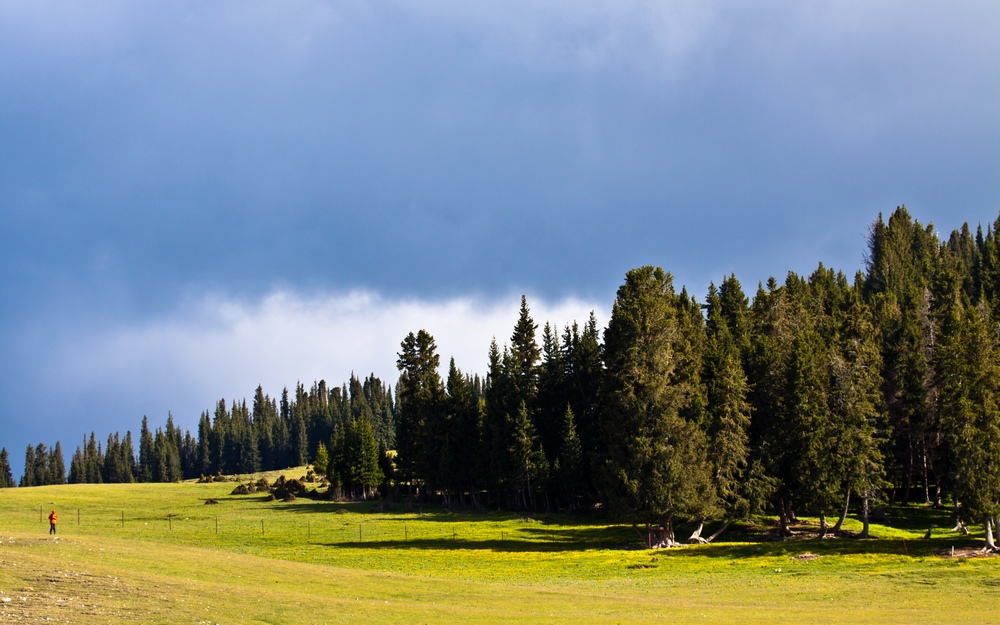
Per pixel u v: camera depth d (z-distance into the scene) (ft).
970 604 116.06
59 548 127.44
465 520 296.92
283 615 88.63
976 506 176.76
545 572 164.96
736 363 230.68
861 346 242.58
